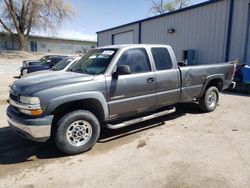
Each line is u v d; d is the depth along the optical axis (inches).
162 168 135.0
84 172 133.5
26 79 165.0
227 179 122.0
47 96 140.5
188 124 214.2
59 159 150.6
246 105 286.7
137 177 126.5
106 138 184.7
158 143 171.3
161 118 234.8
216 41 474.3
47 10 1301.7
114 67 169.8
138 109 186.5
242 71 369.4
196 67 227.5
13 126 152.2
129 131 199.5
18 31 1337.4
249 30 420.2
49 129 142.6
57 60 547.8
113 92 166.9
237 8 428.1
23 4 1293.1
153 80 190.2
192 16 523.5
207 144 167.2
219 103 300.2
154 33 644.7
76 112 152.9
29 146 172.1
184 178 124.1
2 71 864.9
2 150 166.2
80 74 169.0
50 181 125.5
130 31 747.4
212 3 474.6
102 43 904.9
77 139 155.9
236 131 192.7
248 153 151.6
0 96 374.9
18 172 135.6
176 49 576.7
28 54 1305.4
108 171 133.7
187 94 223.0
